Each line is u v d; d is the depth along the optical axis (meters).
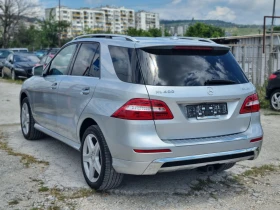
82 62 5.33
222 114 4.46
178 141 4.19
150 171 4.13
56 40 52.47
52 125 5.97
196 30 42.66
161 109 4.12
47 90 6.02
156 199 4.56
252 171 5.60
